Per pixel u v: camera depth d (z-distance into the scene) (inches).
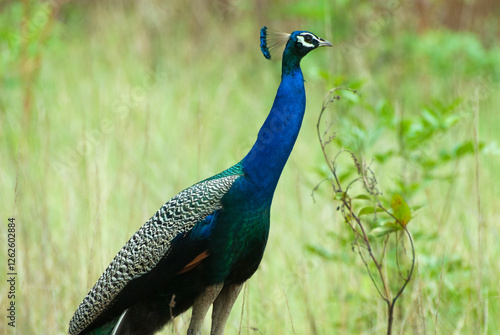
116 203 450.6
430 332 365.7
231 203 294.2
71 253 403.5
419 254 383.9
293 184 529.7
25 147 497.4
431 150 534.3
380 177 483.5
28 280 382.9
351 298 383.2
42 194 433.1
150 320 308.7
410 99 684.1
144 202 430.9
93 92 622.2
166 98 663.1
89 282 351.9
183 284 299.4
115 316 300.5
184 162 545.0
